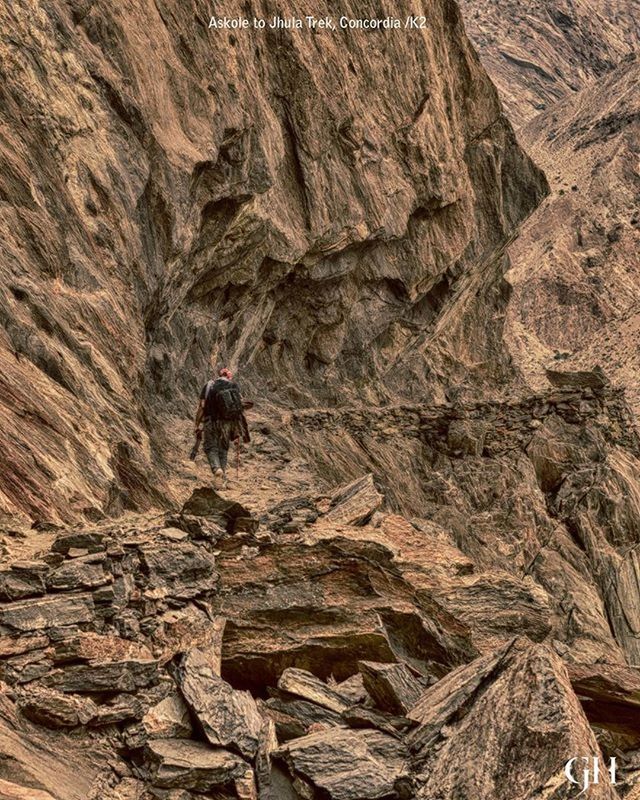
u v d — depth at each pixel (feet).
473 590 25.40
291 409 80.43
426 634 21.09
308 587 21.35
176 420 56.08
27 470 25.50
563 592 72.38
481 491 76.64
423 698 16.31
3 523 22.68
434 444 78.64
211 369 68.39
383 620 20.93
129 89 51.08
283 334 84.94
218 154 61.31
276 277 75.72
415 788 13.93
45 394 30.19
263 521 26.68
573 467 82.02
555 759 13.43
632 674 20.42
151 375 57.82
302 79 75.56
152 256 52.75
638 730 19.30
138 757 14.05
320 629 20.25
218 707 14.83
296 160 76.69
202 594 19.10
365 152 85.46
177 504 34.91
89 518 26.13
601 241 573.33
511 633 24.62
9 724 13.34
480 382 118.01
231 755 14.16
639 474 83.56
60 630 15.64
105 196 45.57
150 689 15.07
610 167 618.44
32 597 16.48
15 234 36.47
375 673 17.39
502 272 122.01
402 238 94.79
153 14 56.70
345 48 83.20
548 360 482.28
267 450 54.80
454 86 104.42
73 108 45.42
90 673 14.79
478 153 107.14
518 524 75.46
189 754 14.03
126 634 16.43
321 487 48.29
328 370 89.92
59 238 39.22
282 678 17.39
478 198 107.86
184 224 55.52
